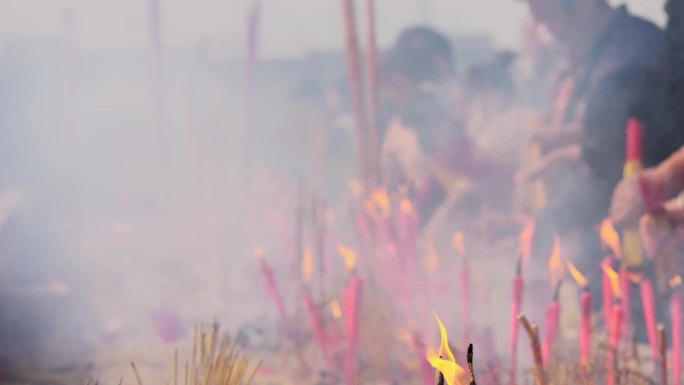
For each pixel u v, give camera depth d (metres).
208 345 2.79
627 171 3.53
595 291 4.27
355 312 3.57
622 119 4.11
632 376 3.13
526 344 4.08
